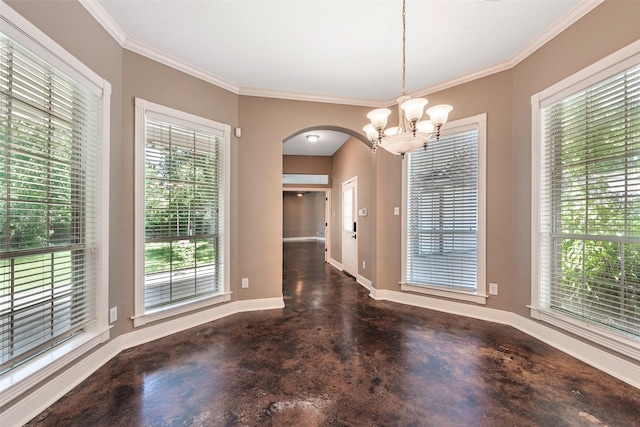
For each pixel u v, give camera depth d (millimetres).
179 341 2416
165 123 2557
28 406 1469
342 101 3496
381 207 3721
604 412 1510
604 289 1958
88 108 1945
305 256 7867
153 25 2113
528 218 2537
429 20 2080
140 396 1659
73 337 1865
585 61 2008
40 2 1518
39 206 1594
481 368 1966
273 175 3332
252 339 2463
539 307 2424
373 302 3561
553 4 1943
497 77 2787
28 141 1498
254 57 2566
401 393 1690
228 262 3074
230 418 1479
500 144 2775
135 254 2336
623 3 1778
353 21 2088
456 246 3107
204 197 2877
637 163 1749
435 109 1638
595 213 2006
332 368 1977
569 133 2178
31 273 1568
